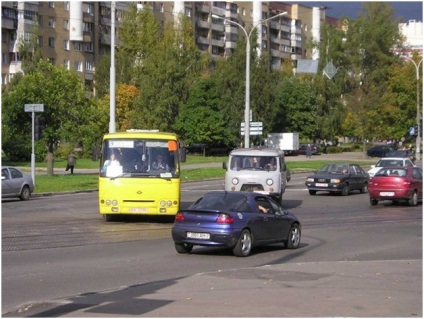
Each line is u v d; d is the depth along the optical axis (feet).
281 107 347.56
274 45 490.08
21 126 185.16
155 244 67.46
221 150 333.42
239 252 59.31
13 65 343.87
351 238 74.38
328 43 347.56
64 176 182.19
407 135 282.77
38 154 257.55
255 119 313.12
